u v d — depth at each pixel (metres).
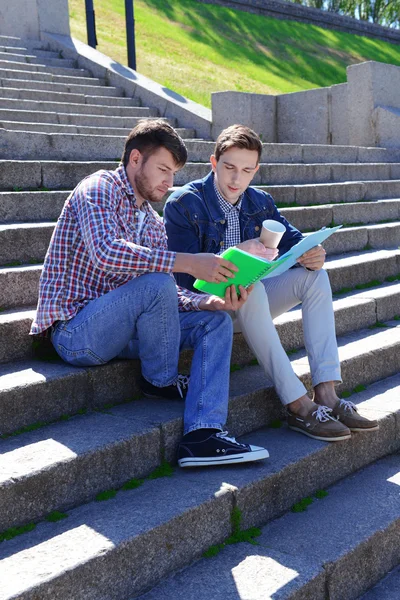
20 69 9.28
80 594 2.00
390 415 3.42
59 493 2.34
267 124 9.94
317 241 2.80
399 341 4.16
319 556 2.42
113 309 2.72
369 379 3.91
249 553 2.43
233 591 2.19
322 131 9.71
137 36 14.66
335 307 4.31
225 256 2.68
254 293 3.03
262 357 3.10
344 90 9.43
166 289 2.71
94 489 2.46
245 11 20.33
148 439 2.65
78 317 2.80
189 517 2.35
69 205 2.85
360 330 4.45
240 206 3.36
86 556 2.04
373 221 6.43
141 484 2.58
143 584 2.19
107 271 2.69
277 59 17.12
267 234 2.98
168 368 2.89
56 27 11.08
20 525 2.24
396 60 21.83
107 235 2.69
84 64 10.14
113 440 2.54
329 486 3.04
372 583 2.62
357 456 3.22
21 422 2.64
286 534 2.59
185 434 2.73
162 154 2.80
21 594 1.84
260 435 3.13
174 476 2.65
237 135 3.14
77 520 2.28
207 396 2.75
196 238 3.26
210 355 2.80
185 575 2.28
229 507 2.51
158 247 3.07
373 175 7.78
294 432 3.17
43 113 7.50
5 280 3.37
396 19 29.05
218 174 3.23
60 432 2.62
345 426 3.03
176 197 3.27
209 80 12.79
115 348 2.83
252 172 3.22
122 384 3.00
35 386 2.67
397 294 4.81
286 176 6.73
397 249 5.90
